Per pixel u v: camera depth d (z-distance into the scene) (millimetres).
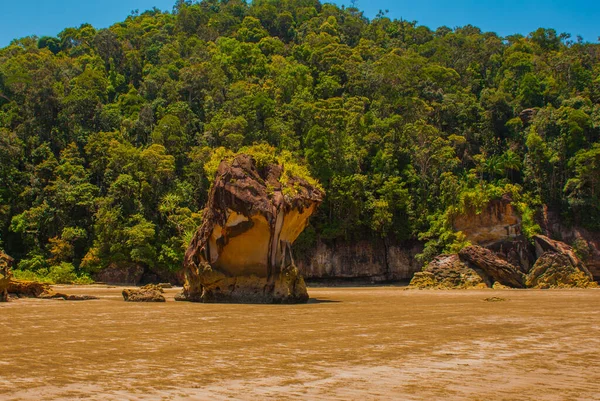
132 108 109188
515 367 13578
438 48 139000
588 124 91438
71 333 19812
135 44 145125
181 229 79438
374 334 19531
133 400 10336
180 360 14359
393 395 10812
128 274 78562
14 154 89250
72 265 77062
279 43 138625
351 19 162375
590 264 80625
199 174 90562
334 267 86000
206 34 149500
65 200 84188
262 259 36406
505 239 77812
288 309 30844
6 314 27125
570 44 148750
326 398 10570
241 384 11680
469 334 19531
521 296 44844
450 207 80562
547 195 87312
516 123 102188
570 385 11688
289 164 38781
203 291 37406
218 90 112375
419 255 81000
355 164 93250
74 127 101062
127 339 18234
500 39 150000
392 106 108000
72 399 10359
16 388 11203
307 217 38656
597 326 22031
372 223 85062
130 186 83000
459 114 109250
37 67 113562
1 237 83875
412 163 95062
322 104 99688
